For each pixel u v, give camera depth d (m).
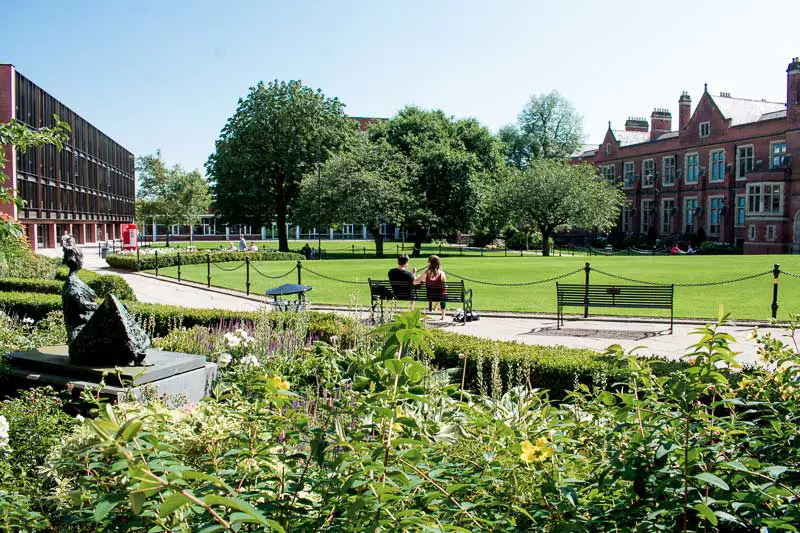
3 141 8.37
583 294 13.48
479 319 14.84
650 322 14.02
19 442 4.47
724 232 55.88
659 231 64.44
